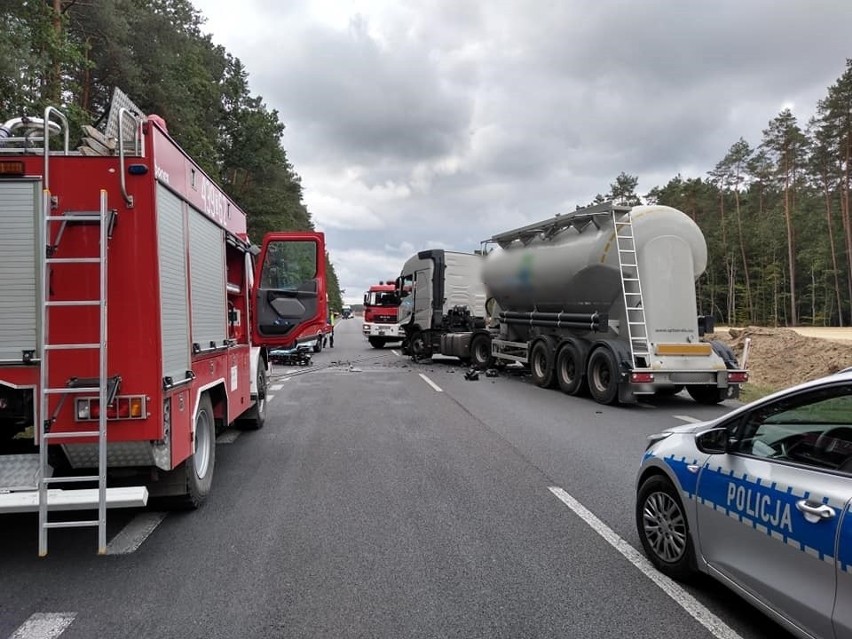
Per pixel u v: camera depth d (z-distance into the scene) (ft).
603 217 42.68
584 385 44.57
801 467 10.50
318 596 13.16
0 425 16.39
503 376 59.98
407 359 81.51
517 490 21.29
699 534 12.78
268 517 18.45
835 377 10.75
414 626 11.88
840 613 9.10
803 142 188.85
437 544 16.21
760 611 11.54
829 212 183.01
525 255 51.78
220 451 27.40
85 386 14.49
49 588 13.57
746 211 217.56
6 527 17.66
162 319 15.30
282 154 153.99
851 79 158.81
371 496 20.61
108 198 14.85
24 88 52.70
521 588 13.55
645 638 11.42
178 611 12.49
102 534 14.02
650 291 40.73
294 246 31.71
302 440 29.76
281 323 31.17
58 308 14.49
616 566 14.73
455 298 72.74
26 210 14.61
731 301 221.25
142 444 15.20
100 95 85.35
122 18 79.15
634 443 29.07
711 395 41.81
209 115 131.13
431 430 32.22
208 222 20.86
